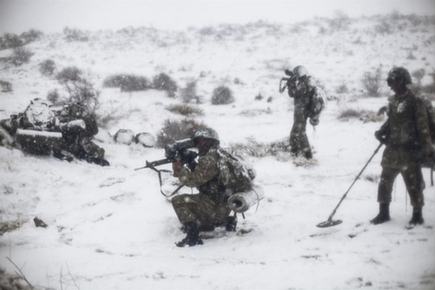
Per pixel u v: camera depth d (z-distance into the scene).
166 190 11.28
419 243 7.68
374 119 24.34
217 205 8.27
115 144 18.61
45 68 55.00
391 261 7.00
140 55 77.38
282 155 15.54
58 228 9.20
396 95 8.63
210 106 36.28
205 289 6.37
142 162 15.86
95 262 7.52
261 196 8.30
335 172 13.52
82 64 65.19
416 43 79.31
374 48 76.88
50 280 6.78
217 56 75.62
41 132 14.05
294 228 8.95
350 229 8.61
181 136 19.77
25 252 7.93
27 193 11.06
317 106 15.06
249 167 8.11
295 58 70.69
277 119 28.77
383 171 8.84
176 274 6.90
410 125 8.41
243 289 6.32
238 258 7.48
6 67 57.47
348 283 6.34
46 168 12.95
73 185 12.02
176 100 38.84
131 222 9.40
